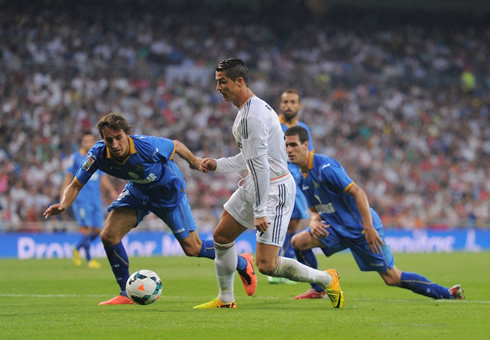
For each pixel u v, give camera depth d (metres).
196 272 44.94
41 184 74.19
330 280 22.22
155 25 107.25
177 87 95.81
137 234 68.31
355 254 26.36
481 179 99.88
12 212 69.75
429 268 49.69
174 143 25.02
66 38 97.44
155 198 25.38
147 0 112.12
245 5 118.94
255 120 19.61
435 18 129.88
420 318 19.67
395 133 103.19
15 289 32.31
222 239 21.75
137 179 24.47
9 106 82.12
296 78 103.75
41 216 70.69
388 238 79.50
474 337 16.08
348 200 25.83
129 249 67.62
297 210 36.09
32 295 29.19
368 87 107.56
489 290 31.77
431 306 23.50
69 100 87.06
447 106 110.88
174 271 45.91
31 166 76.25
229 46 110.62
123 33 103.31
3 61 90.06
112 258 24.94
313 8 123.06
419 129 105.50
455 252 76.94
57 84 87.94
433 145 103.69
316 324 18.22
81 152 47.34
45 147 79.12
